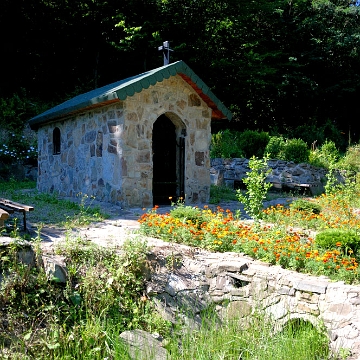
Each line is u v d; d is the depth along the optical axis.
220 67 21.91
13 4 19.03
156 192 10.77
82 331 4.31
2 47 19.61
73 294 4.68
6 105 18.28
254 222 7.21
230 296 5.56
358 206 10.55
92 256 5.16
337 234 6.02
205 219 7.16
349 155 16.98
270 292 5.30
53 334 4.17
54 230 6.75
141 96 9.37
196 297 5.47
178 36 21.64
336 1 26.58
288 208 9.94
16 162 16.50
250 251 6.09
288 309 5.13
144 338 4.52
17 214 7.96
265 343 4.73
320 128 23.16
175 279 5.47
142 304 5.07
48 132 12.52
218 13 21.69
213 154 15.66
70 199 10.46
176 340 4.73
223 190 12.77
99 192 9.91
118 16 19.86
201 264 5.76
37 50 20.59
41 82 21.33
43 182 12.91
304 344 4.64
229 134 17.72
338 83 25.41
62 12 20.19
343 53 25.44
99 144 9.90
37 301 4.45
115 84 11.05
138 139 9.34
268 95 24.56
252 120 25.69
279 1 22.70
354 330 4.67
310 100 25.64
